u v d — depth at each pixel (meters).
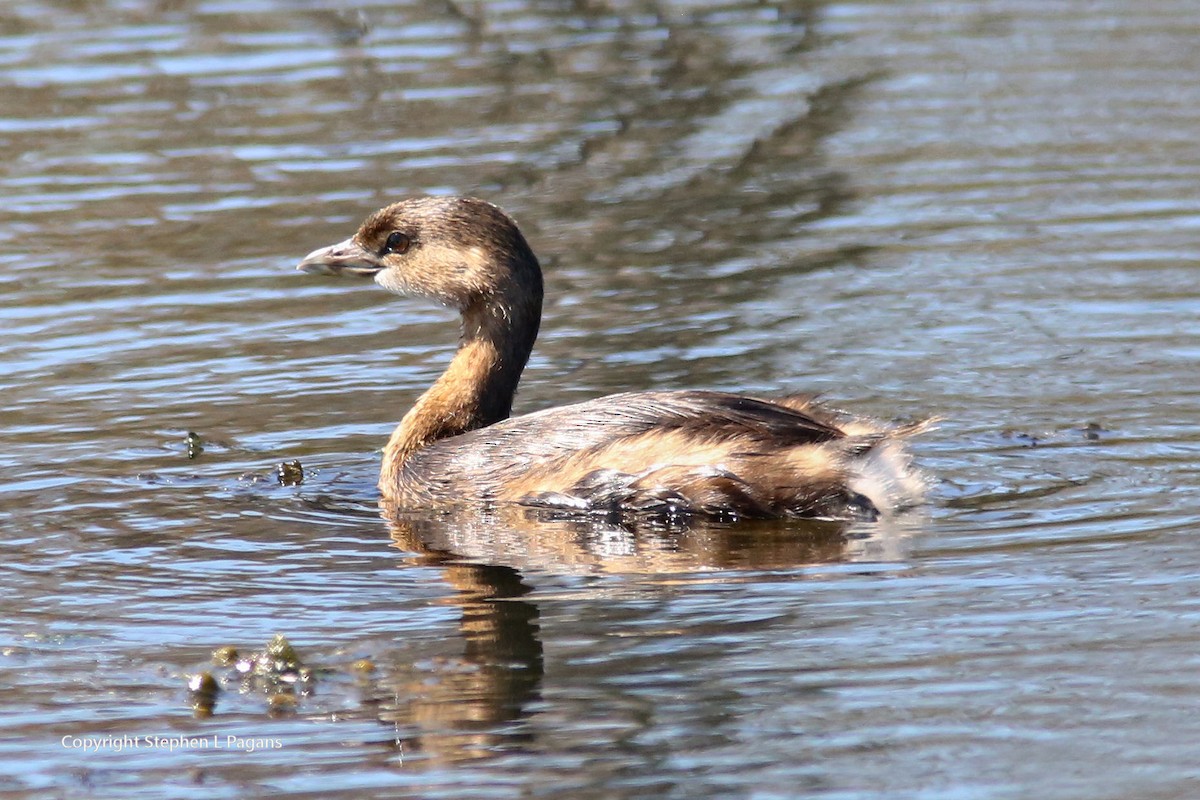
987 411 13.42
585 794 7.90
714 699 8.75
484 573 10.60
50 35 25.00
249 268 17.58
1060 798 7.69
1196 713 8.41
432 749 8.40
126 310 16.44
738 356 14.85
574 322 15.80
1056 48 25.11
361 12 26.36
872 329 15.41
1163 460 12.23
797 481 11.26
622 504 11.49
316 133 21.53
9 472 12.57
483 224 13.11
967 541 10.80
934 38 25.75
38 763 8.40
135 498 12.09
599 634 9.59
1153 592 9.84
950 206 18.95
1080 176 19.75
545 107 22.47
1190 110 21.95
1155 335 15.01
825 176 20.02
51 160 20.73
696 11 27.12
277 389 14.49
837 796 7.79
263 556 11.00
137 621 9.97
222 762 8.36
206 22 25.75
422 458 12.32
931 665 9.04
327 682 9.12
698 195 19.47
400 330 16.02
